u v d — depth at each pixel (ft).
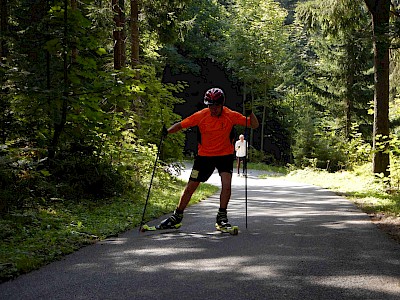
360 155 87.45
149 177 46.62
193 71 138.92
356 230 23.52
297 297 13.00
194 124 23.24
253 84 138.10
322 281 14.44
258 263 16.56
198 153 23.50
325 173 80.38
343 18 57.06
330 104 107.86
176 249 19.01
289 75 141.28
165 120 51.60
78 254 18.37
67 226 23.47
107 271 15.69
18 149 27.50
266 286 13.92
